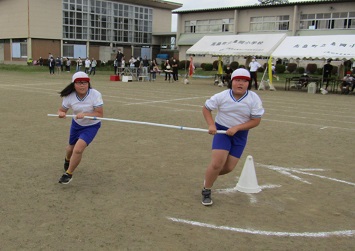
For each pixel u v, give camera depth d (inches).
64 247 136.5
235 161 183.3
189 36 2073.1
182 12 2063.2
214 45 1037.2
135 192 196.2
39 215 163.9
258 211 177.2
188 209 176.1
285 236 152.2
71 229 151.3
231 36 1039.6
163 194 194.9
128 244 140.2
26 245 137.3
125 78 1092.5
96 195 190.1
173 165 248.8
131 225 156.7
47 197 185.3
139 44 2409.0
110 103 574.6
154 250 136.2
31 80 1035.3
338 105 636.1
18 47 2043.6
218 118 182.9
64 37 2066.9
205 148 299.9
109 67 1914.4
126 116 449.1
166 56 2325.3
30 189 195.8
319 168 253.4
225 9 1895.9
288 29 1716.3
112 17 2250.2
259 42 960.3
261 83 962.7
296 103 657.0
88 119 203.2
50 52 2032.5
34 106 506.6
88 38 2161.7
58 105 521.0
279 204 187.0
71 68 1780.3
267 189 208.7
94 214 166.7
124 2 2288.4
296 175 236.4
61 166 237.9
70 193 191.9
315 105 630.5
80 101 202.1
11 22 2042.3
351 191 209.6
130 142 311.4
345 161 274.1
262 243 145.5
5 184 201.8
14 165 237.0
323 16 1604.3
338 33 1567.4
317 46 857.5
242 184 203.6
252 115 176.7
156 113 482.6
